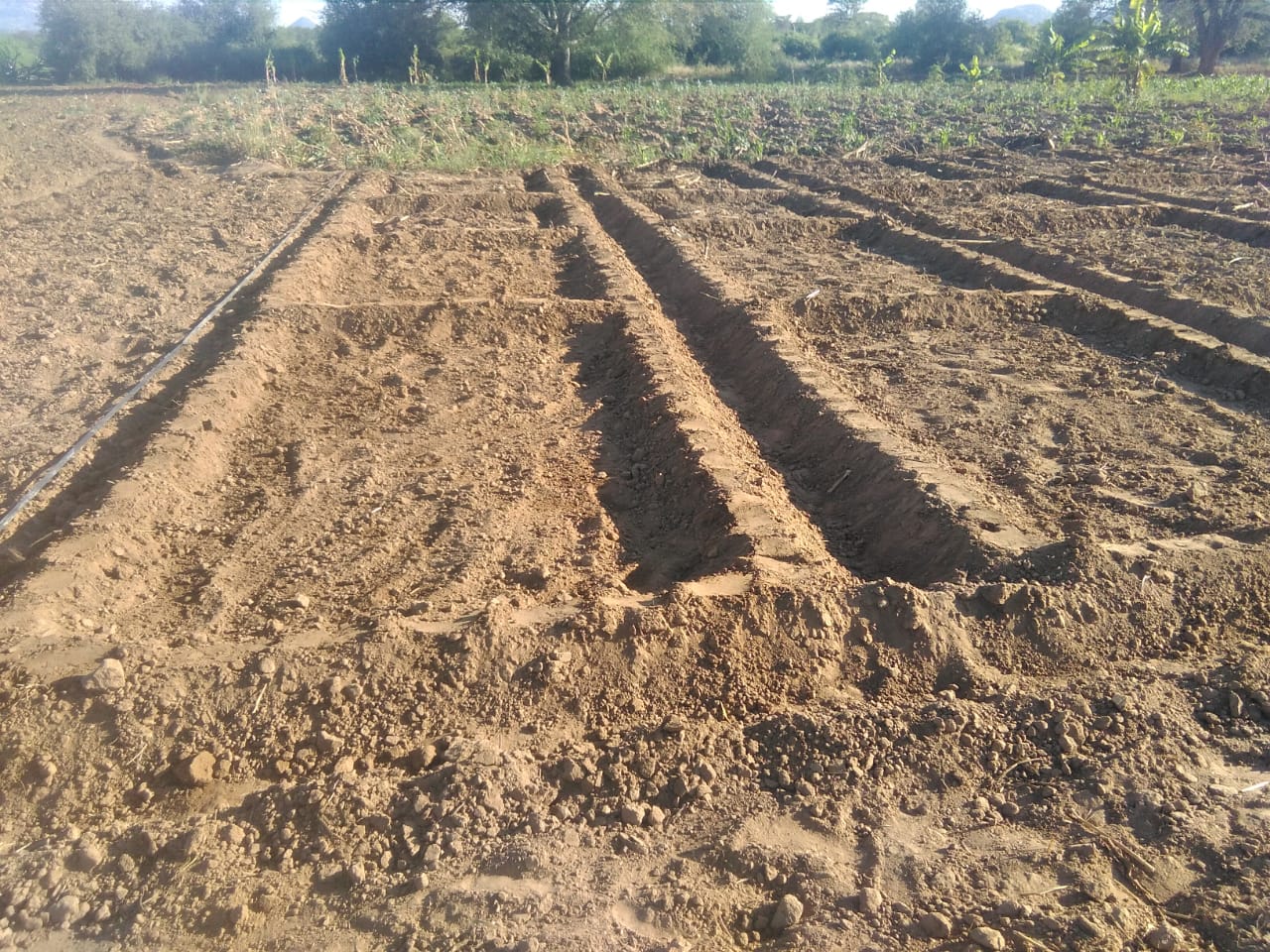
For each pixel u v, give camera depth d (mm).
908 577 5094
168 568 5199
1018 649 4246
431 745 3654
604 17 38844
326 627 4504
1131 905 2906
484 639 4035
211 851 3188
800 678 4082
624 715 3904
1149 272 9812
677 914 2939
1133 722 3736
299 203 14141
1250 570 4633
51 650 4016
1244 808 3291
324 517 5730
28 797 3502
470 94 26406
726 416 7145
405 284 10242
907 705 3834
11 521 5500
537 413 7262
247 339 8016
